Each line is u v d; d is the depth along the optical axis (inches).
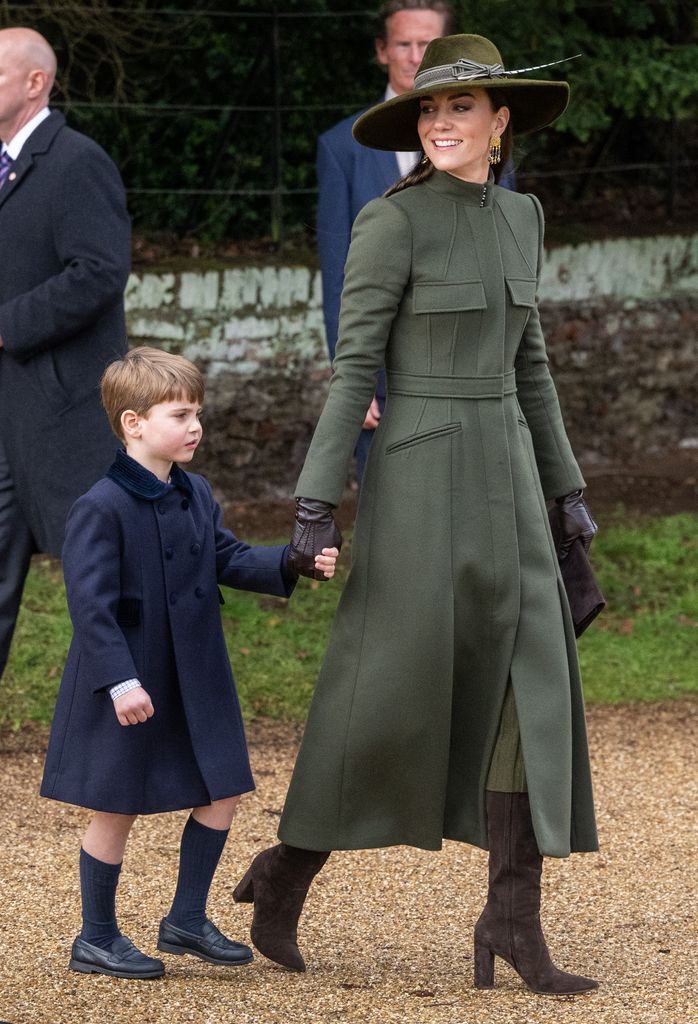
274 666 938.1
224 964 514.9
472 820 502.3
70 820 691.4
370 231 492.4
